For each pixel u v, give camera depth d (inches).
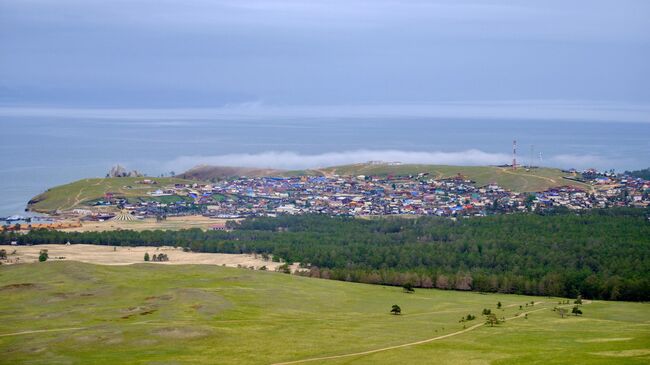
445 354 6633.9
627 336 7283.5
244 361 6461.6
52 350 6697.8
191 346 6929.1
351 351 6820.9
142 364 6294.3
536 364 6141.7
